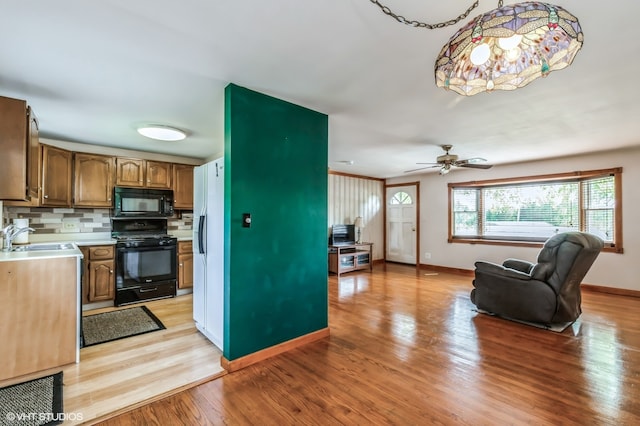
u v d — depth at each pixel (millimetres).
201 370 2352
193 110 2873
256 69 2074
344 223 6949
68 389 2096
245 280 2406
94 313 3725
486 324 3369
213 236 2820
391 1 1399
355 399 1979
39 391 2072
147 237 4508
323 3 1413
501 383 2166
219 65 2020
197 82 2275
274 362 2477
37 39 1710
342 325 3338
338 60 1953
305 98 2576
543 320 3205
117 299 4008
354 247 6605
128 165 4324
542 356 2590
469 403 1935
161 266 4375
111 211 4379
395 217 7715
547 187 5422
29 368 2289
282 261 2654
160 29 1617
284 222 2666
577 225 5066
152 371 2336
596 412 1841
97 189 4070
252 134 2428
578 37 1160
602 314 3715
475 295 3793
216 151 4609
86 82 2270
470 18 1521
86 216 4223
